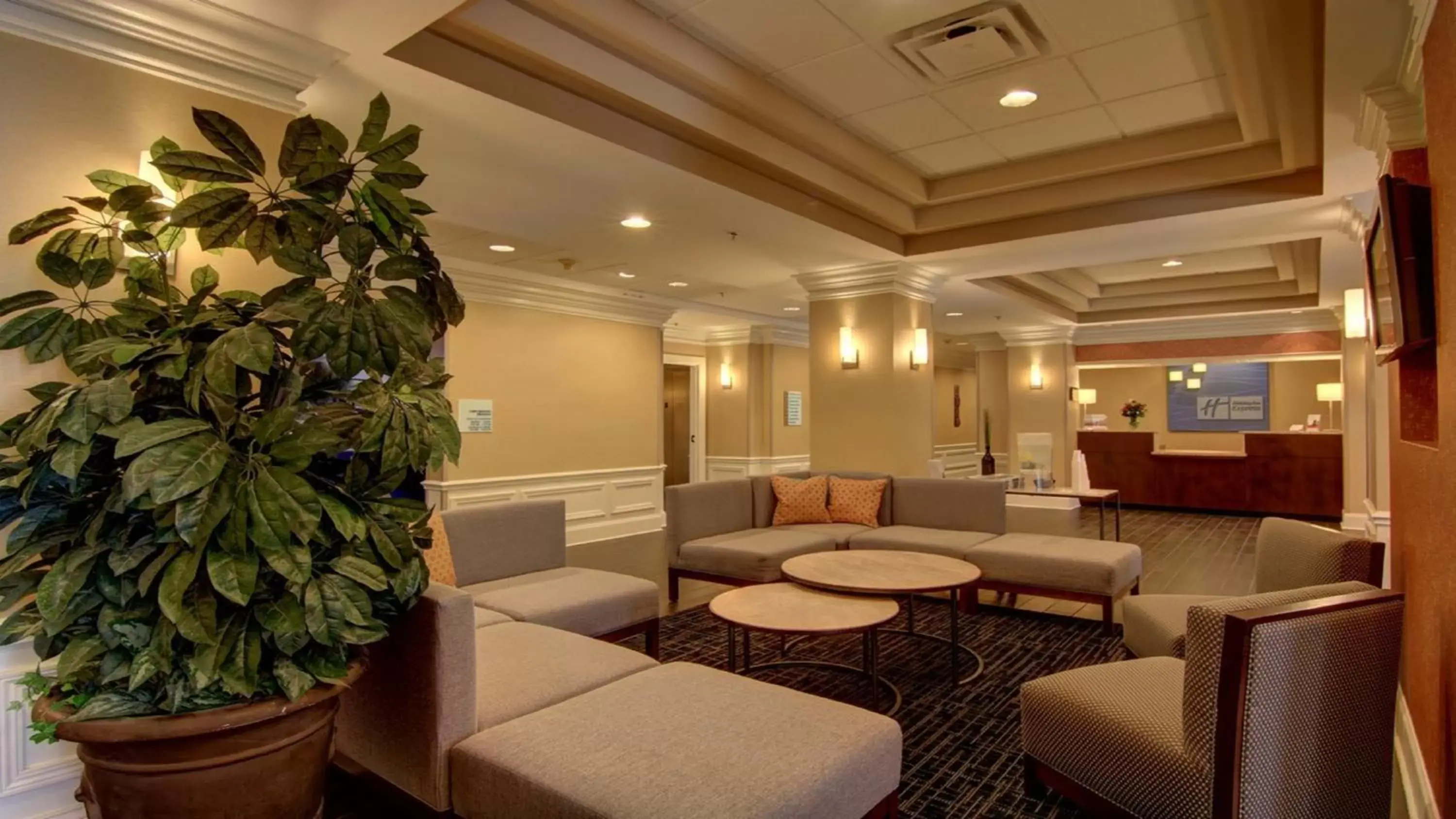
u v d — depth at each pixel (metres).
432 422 1.85
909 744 2.79
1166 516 9.30
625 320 7.72
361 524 1.70
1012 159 4.46
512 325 6.63
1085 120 3.84
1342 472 8.72
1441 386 1.89
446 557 3.33
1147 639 3.01
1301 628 1.75
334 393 1.87
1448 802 1.80
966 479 5.22
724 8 2.79
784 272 6.05
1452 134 1.72
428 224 4.73
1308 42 2.70
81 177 1.96
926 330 6.18
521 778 1.73
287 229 1.85
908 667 3.62
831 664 3.64
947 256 5.39
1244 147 3.94
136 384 1.64
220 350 1.55
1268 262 7.14
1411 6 2.08
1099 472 10.50
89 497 1.62
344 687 1.68
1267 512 9.29
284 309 1.69
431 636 1.94
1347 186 3.79
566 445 7.11
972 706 3.14
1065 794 2.24
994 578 4.43
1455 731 1.72
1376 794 1.91
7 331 1.61
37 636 1.59
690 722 1.94
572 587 3.49
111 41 2.00
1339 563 2.57
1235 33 2.74
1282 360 9.18
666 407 11.06
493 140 3.13
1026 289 7.64
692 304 8.03
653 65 3.04
